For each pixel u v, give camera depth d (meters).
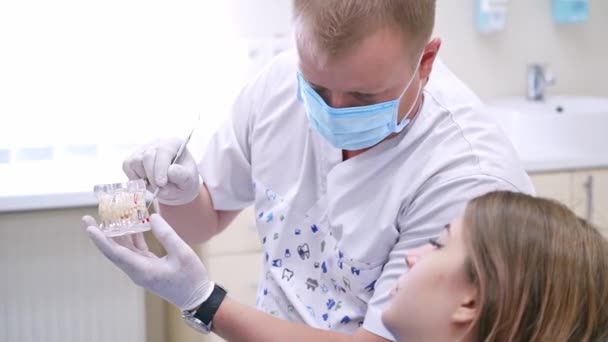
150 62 2.59
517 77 3.06
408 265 1.10
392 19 1.08
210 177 1.53
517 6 3.01
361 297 1.31
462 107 1.28
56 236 2.20
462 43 2.97
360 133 1.23
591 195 2.58
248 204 1.59
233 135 1.52
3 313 2.22
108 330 2.30
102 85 2.54
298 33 1.11
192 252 1.21
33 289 2.23
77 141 2.50
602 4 3.12
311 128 1.38
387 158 1.27
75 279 2.24
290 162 1.42
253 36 2.72
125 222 1.24
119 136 2.54
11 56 2.46
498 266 0.94
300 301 1.37
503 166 1.20
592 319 0.95
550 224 0.97
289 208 1.40
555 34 3.08
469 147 1.21
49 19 2.48
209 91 2.66
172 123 2.60
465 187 1.17
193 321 1.21
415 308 1.00
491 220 0.98
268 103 1.45
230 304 1.20
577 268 0.95
